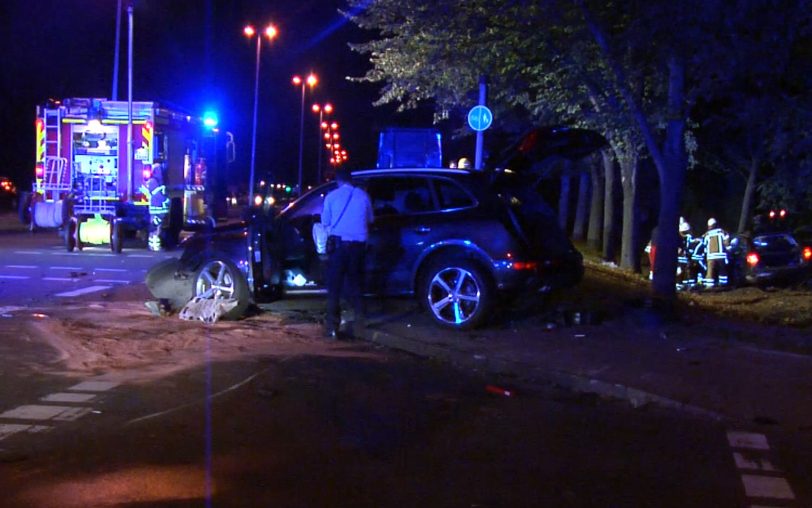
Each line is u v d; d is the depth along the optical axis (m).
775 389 8.48
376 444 6.86
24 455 6.37
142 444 6.69
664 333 10.98
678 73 12.52
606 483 6.14
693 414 7.95
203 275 12.14
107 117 22.17
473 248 10.85
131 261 19.70
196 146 25.30
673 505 5.76
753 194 26.95
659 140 14.42
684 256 24.08
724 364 9.41
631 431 7.45
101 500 5.55
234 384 8.49
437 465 6.41
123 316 12.04
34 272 17.38
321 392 8.34
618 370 9.12
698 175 35.25
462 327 10.95
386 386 8.69
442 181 11.34
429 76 18.58
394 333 10.82
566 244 11.69
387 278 11.34
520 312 12.06
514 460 6.59
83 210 21.91
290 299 12.16
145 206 22.11
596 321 11.66
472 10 13.54
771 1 11.86
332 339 10.95
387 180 11.62
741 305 18.81
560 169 30.39
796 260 22.70
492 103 20.58
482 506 5.63
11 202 47.44
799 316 16.33
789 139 15.36
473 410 7.96
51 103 22.44
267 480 6.00
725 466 6.57
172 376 8.73
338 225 10.79
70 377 8.66
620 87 12.78
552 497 5.83
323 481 6.01
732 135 26.52
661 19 11.76
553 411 8.02
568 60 13.74
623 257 24.06
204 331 11.10
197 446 6.68
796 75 14.27
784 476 6.38
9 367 8.99
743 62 12.23
